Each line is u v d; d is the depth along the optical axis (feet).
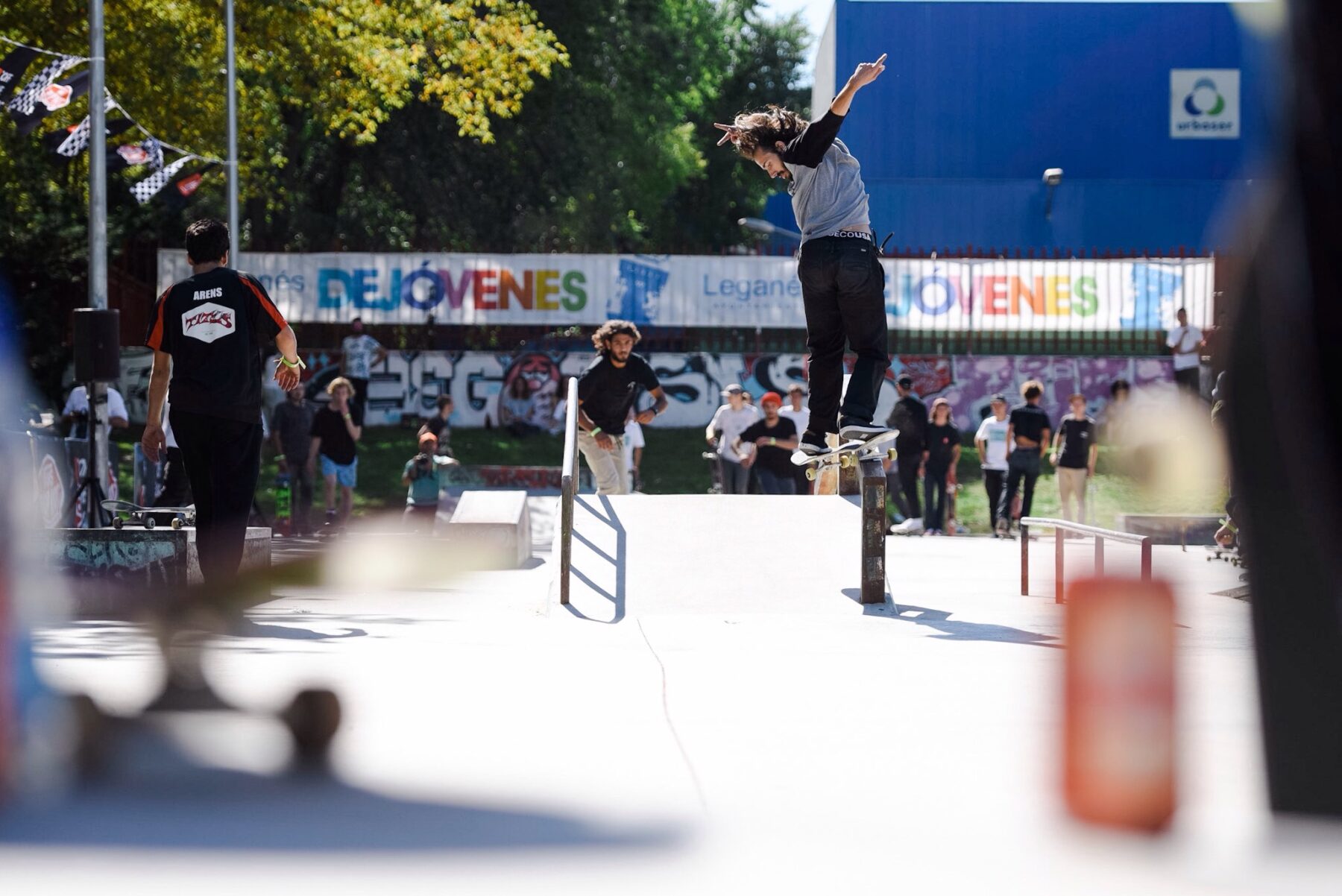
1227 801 11.77
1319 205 8.02
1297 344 8.15
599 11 142.92
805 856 10.16
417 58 103.86
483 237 141.38
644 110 159.53
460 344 110.63
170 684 13.16
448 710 17.29
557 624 27.76
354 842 10.23
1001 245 138.72
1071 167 139.85
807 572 31.27
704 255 108.27
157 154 75.51
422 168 139.03
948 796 12.73
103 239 64.64
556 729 16.05
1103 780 7.18
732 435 63.46
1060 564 34.09
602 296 108.17
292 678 18.56
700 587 30.53
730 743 15.33
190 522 34.55
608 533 32.68
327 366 108.47
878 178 138.72
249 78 116.67
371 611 30.30
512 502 52.47
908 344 109.50
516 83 109.40
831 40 145.28
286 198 134.31
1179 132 139.95
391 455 102.01
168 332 27.40
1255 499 8.52
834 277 31.07
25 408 50.14
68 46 93.86
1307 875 7.88
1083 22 139.85
